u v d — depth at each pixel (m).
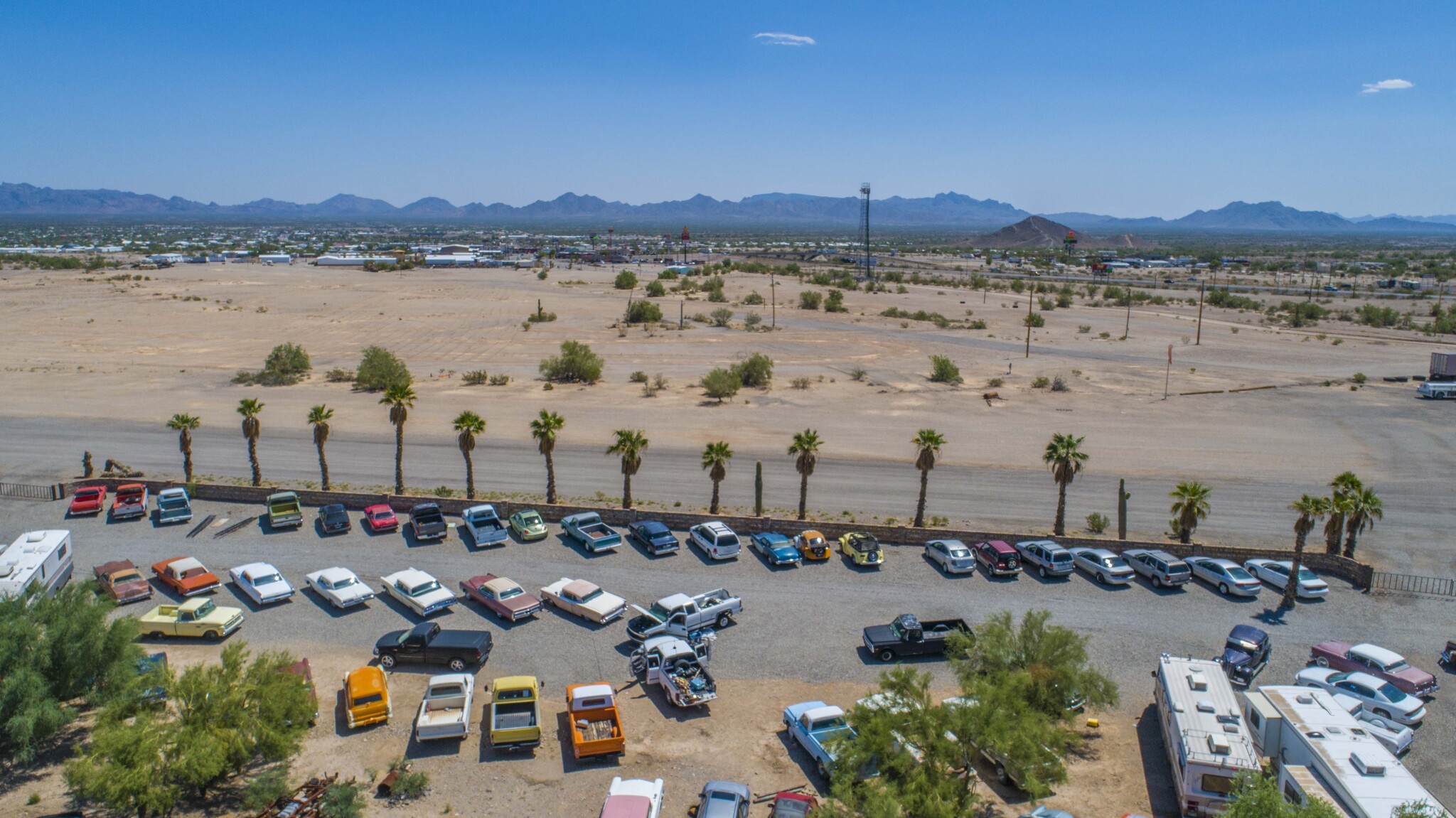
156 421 73.06
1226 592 40.75
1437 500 55.75
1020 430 73.88
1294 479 60.19
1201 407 83.81
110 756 23.72
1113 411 81.44
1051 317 162.00
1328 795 23.52
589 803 25.47
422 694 31.23
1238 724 26.14
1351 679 30.66
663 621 34.91
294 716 26.64
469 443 49.81
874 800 22.03
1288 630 37.09
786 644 35.44
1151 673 33.50
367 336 125.81
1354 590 41.38
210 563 42.62
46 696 26.94
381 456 63.06
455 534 47.06
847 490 56.62
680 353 114.31
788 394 88.44
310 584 39.19
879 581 41.75
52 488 52.53
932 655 34.50
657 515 48.19
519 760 27.45
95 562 42.53
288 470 59.28
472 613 37.59
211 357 106.12
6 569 35.91
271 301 167.12
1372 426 76.19
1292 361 111.12
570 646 34.84
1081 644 30.25
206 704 25.56
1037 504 54.22
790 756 27.95
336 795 24.00
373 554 44.03
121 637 28.80
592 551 44.38
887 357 112.81
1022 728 24.78
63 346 111.44
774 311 150.00
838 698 31.47
